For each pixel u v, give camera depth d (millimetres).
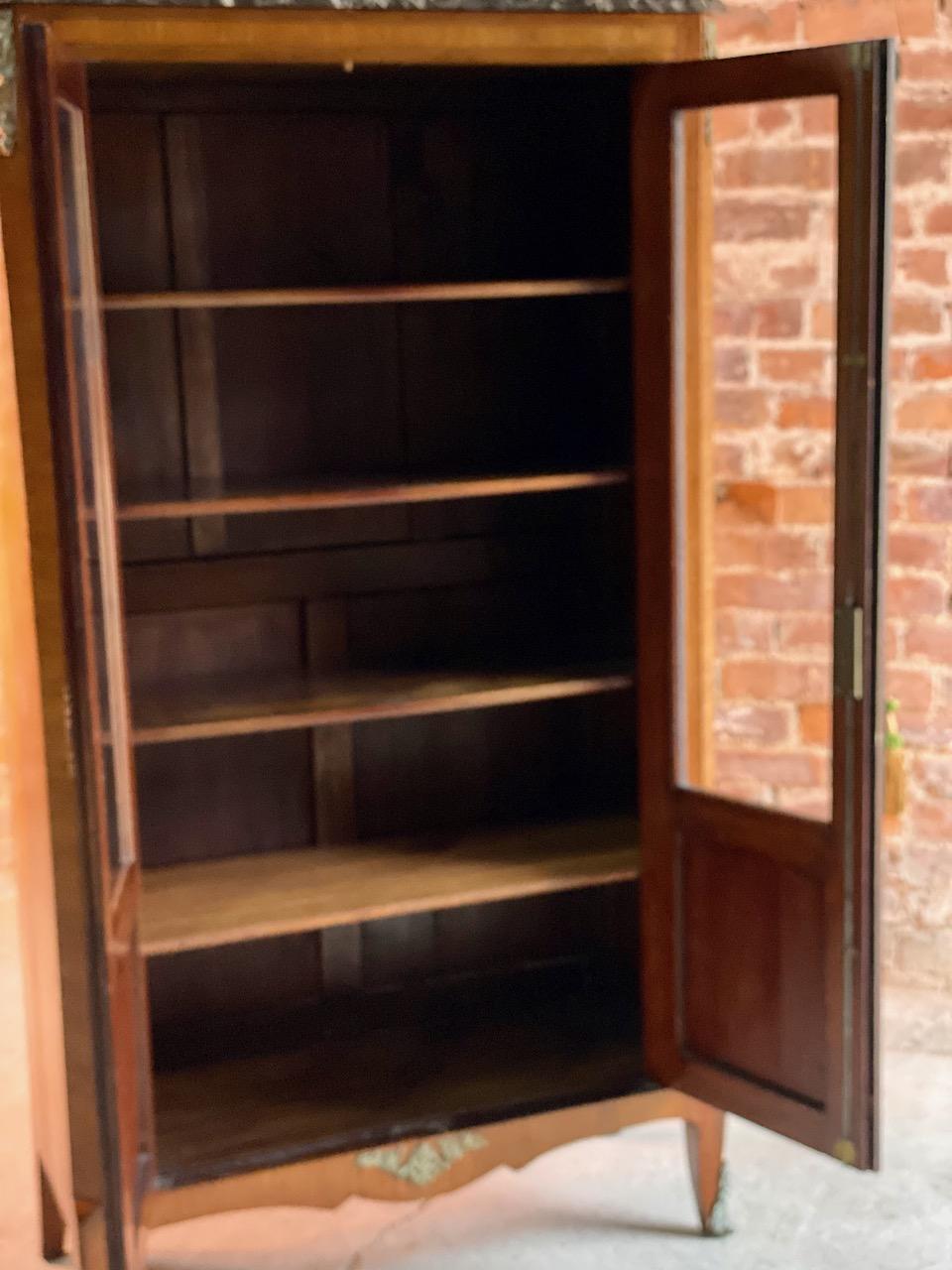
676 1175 2746
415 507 2828
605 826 2803
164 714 2430
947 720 3297
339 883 2590
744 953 2375
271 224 2646
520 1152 2477
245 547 2734
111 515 2141
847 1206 2611
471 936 2977
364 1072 2629
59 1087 2262
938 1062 3074
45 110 1681
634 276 2346
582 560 2939
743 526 3277
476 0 2125
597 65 2352
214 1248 2543
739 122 3117
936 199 3092
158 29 2020
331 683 2648
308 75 2434
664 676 2428
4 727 4051
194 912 2457
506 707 2934
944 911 3369
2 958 3656
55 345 1715
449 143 2730
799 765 3348
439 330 2785
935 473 3197
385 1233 2576
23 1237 2566
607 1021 2816
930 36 3043
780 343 3188
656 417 2355
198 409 2645
